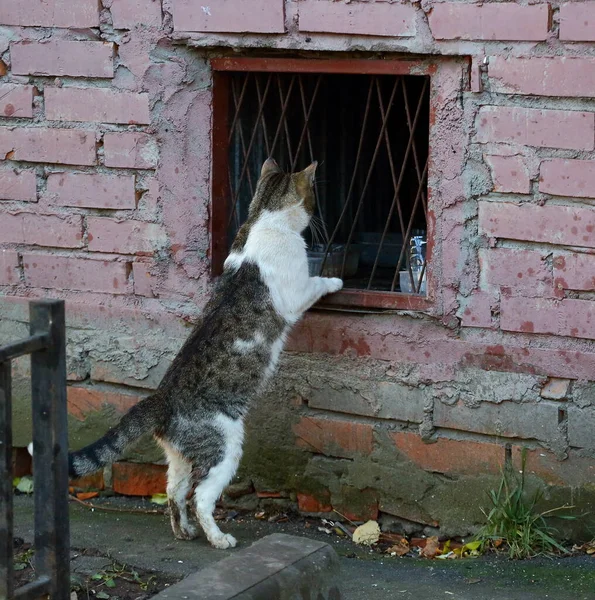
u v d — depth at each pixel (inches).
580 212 168.9
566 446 176.4
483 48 170.6
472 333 181.3
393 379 188.5
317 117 216.2
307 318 194.7
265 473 203.5
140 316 206.5
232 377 184.2
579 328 172.2
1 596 116.2
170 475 187.6
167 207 200.2
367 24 176.6
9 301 215.3
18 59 205.0
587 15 162.4
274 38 184.7
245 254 189.3
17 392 219.0
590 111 165.6
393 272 214.5
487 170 174.7
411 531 192.4
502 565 173.6
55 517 122.6
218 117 196.4
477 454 183.5
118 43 197.5
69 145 204.4
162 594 125.9
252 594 126.4
